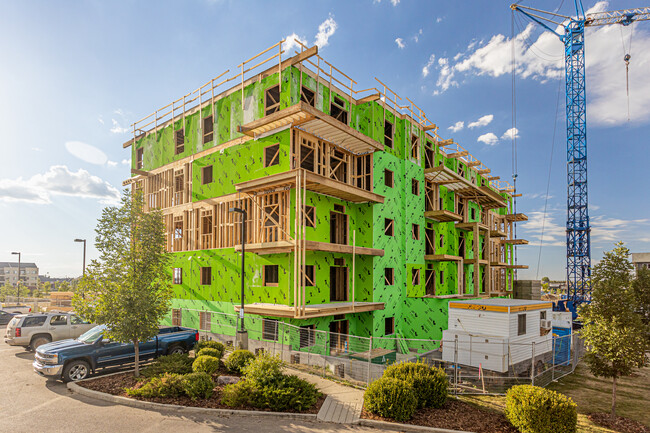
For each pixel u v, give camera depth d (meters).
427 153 32.47
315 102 21.72
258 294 21.17
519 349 16.64
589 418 11.95
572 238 63.72
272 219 20.03
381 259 24.55
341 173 24.34
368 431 9.90
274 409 10.94
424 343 25.98
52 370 13.20
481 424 10.40
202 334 23.14
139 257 13.39
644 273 16.53
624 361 11.58
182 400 11.55
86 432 9.40
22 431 9.45
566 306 51.59
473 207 39.97
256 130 20.80
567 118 64.81
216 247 24.50
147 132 31.47
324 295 21.23
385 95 26.23
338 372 15.98
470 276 37.38
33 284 119.00
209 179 25.59
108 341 14.54
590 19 63.50
